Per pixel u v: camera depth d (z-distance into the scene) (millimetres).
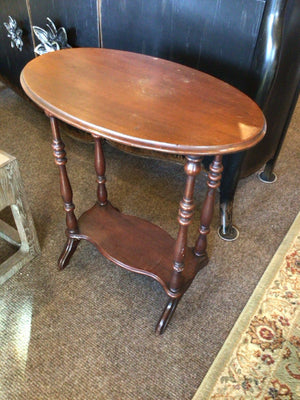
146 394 963
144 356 1043
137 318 1138
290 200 1604
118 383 982
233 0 1044
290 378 996
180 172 1738
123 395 959
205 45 1183
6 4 1680
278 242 1407
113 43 1417
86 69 1010
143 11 1246
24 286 1209
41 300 1170
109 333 1094
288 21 1065
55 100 863
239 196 1612
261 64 1073
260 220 1498
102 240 1194
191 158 769
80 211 1498
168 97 899
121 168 1741
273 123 1395
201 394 960
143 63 1062
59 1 1454
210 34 1149
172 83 963
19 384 970
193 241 1400
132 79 972
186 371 1013
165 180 1689
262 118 834
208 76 1012
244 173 1452
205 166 1449
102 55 1096
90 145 1879
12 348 1043
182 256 979
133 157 1809
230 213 1416
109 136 766
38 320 1115
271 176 1708
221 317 1149
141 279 1249
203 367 1023
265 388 975
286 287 1240
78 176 1677
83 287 1215
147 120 802
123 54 1110
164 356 1045
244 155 1266
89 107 841
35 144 1872
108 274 1259
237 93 935
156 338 1087
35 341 1062
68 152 1822
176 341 1081
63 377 989
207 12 1111
